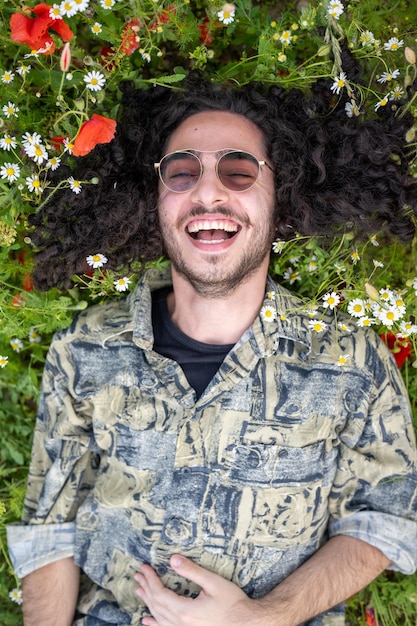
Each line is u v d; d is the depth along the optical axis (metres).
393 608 2.19
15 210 1.76
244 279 1.69
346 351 1.73
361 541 1.78
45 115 1.85
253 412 1.69
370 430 1.76
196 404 1.69
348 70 1.76
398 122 1.78
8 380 2.17
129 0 1.71
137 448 1.74
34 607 1.86
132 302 1.83
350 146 1.80
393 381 1.77
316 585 1.74
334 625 1.84
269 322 1.71
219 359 1.77
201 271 1.66
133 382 1.74
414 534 1.77
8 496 2.22
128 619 1.82
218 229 1.71
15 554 1.87
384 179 1.81
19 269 1.97
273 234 1.77
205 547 1.73
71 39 1.74
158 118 1.80
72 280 1.93
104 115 1.81
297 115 1.81
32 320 1.95
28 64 1.86
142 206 1.86
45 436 1.88
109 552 1.84
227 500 1.70
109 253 1.88
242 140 1.71
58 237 1.84
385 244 1.96
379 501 1.79
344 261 1.86
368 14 1.82
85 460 1.87
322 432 1.72
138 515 1.75
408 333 1.78
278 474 1.70
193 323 1.78
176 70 1.81
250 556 1.74
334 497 1.80
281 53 1.72
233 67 1.81
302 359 1.72
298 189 1.79
